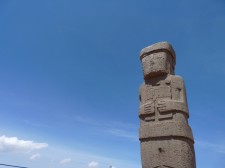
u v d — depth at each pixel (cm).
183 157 1070
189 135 1139
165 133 1118
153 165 1102
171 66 1322
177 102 1170
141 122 1226
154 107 1203
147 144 1152
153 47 1295
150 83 1275
